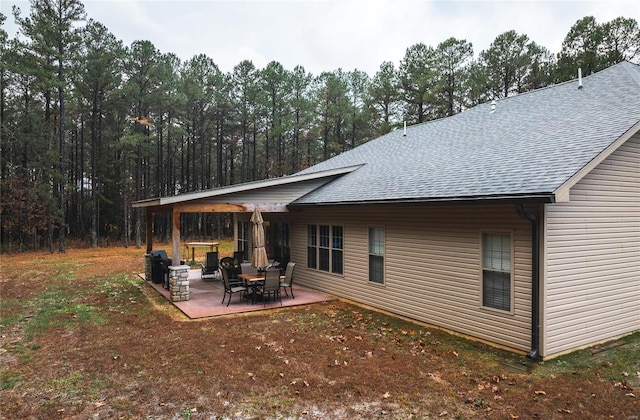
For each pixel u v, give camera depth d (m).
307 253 12.31
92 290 11.88
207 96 31.72
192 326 7.88
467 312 7.24
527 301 6.20
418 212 8.32
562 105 9.27
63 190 24.39
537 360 5.92
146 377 5.38
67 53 24.39
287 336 7.18
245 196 11.20
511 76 25.34
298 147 36.66
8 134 24.33
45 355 6.26
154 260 12.96
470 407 4.50
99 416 4.34
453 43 27.11
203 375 5.43
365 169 12.21
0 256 22.12
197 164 39.78
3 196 23.62
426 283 8.12
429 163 9.62
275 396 4.80
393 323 8.12
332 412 4.42
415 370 5.58
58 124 29.94
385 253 9.23
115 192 32.19
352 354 6.24
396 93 28.16
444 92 27.44
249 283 10.08
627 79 8.74
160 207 12.41
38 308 9.55
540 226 5.98
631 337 6.98
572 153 6.32
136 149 31.06
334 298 10.59
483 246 6.97
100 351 6.43
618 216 7.01
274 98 32.69
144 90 28.53
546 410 4.40
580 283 6.45
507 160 7.38
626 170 7.14
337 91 33.03
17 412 4.43
